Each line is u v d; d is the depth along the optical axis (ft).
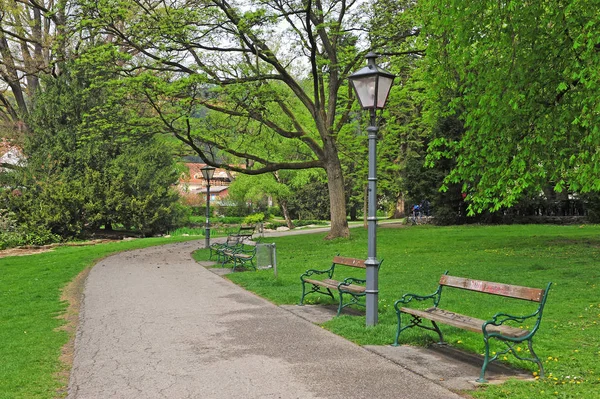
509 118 41.96
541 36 42.14
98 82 72.28
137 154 115.96
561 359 20.12
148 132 73.72
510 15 41.73
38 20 116.06
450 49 45.16
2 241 91.76
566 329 24.81
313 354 22.00
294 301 34.96
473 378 18.37
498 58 44.45
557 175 44.47
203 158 77.77
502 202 44.42
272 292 38.58
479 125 44.78
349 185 167.84
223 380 19.10
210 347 23.84
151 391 18.25
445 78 48.88
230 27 70.95
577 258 47.80
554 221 97.71
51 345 25.64
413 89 80.84
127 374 20.30
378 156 105.40
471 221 104.58
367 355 21.63
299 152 119.85
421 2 50.06
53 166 106.83
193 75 65.77
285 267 53.93
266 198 203.10
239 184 143.23
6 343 26.53
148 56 77.71
